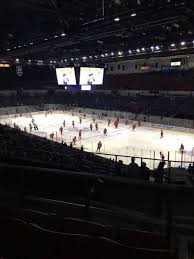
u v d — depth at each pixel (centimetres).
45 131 4272
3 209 427
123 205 498
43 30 3578
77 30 2950
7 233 388
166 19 2734
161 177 892
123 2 2416
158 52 4866
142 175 957
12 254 381
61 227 381
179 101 4984
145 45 4406
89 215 438
